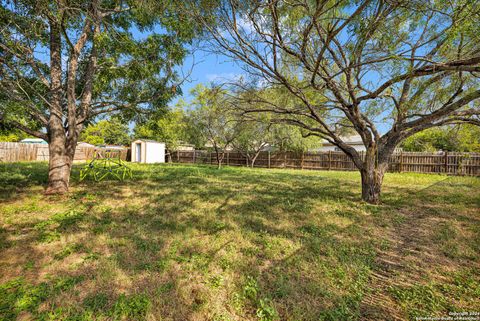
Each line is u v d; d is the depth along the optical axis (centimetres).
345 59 478
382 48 395
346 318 178
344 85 547
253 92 561
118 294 199
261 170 1560
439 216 459
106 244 300
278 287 215
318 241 322
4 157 1449
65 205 479
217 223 393
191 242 313
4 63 426
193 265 252
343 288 218
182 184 802
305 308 189
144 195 609
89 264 250
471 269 254
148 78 629
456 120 511
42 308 180
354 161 600
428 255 291
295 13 394
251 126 848
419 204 561
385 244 321
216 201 559
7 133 596
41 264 248
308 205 532
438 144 1289
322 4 309
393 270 254
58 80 581
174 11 406
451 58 397
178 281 220
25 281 215
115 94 689
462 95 503
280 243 316
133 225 376
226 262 259
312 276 237
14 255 266
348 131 908
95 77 650
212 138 1591
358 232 367
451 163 1195
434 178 1052
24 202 489
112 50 556
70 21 478
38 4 394
